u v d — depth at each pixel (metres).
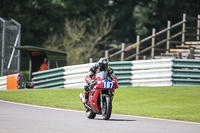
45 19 166.12
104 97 36.66
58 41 146.75
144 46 139.38
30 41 172.12
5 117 35.84
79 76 69.19
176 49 93.81
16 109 43.03
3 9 160.25
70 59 139.25
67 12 167.00
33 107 45.75
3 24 72.75
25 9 166.88
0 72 75.12
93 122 34.66
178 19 138.38
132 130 30.48
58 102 52.56
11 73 76.31
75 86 69.31
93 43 153.25
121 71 68.25
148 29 173.38
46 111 42.25
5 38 73.50
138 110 45.56
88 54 143.00
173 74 65.88
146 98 56.00
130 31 175.88
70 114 40.47
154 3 171.25
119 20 176.88
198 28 95.88
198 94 56.81
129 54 144.62
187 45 95.12
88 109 38.72
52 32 172.25
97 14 161.25
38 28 166.25
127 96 57.88
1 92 60.41
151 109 46.59
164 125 34.03
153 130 30.83
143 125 33.53
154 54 100.00
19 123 32.22
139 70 67.94
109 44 172.38
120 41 178.62
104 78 36.44
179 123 35.75
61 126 31.44
